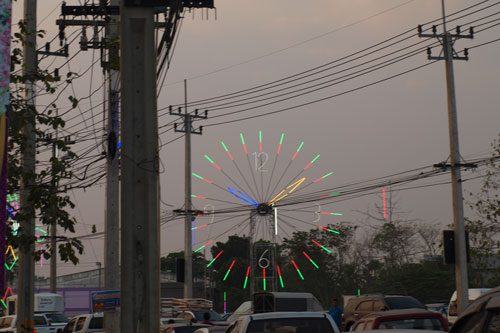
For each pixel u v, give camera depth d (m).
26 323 19.94
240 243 93.31
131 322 9.67
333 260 74.44
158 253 9.80
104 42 19.80
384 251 72.31
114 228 21.28
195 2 11.67
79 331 27.86
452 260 32.50
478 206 41.50
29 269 20.06
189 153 47.25
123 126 10.07
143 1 10.29
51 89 16.22
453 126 34.59
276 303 35.47
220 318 32.72
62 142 16.58
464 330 5.17
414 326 15.61
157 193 9.93
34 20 19.70
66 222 16.20
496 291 4.96
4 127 8.59
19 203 17.89
